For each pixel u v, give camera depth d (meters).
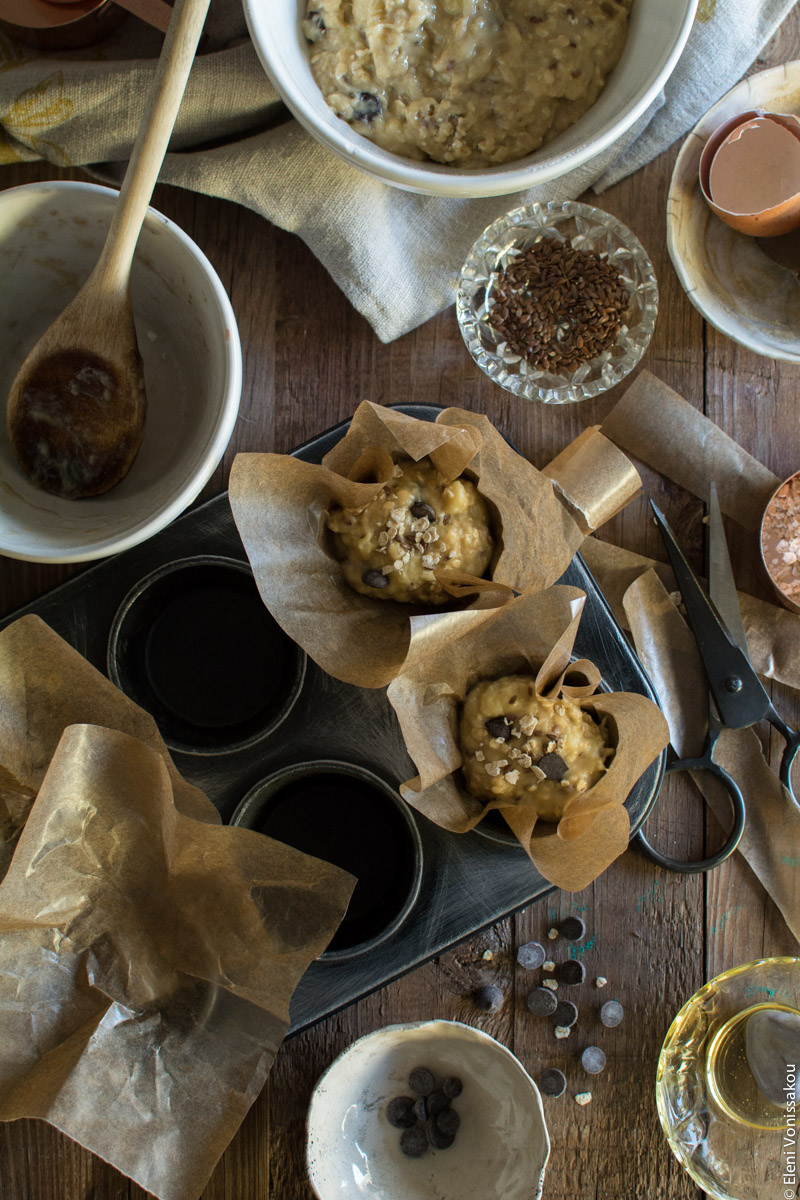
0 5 0.65
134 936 0.62
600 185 0.71
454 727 0.65
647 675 0.69
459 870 0.66
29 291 0.64
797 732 0.69
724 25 0.68
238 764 0.67
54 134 0.67
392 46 0.62
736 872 0.70
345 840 0.68
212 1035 0.62
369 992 0.66
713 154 0.68
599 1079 0.69
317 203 0.68
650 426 0.70
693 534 0.71
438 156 0.64
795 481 0.69
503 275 0.70
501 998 0.69
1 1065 0.61
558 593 0.64
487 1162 0.67
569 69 0.63
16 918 0.61
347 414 0.70
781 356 0.68
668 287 0.71
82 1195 0.68
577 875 0.63
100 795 0.61
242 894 0.62
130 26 0.68
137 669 0.67
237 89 0.67
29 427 0.62
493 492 0.65
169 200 0.70
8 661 0.62
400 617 0.66
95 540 0.61
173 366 0.66
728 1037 0.69
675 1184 0.69
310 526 0.64
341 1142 0.67
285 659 0.67
